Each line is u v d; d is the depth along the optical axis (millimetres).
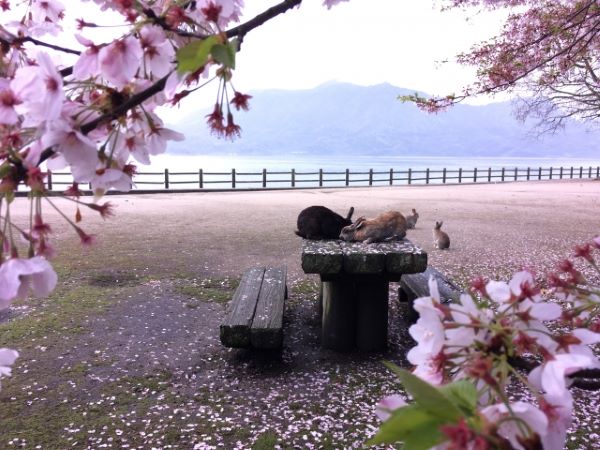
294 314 5996
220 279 7414
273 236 11141
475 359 595
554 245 10531
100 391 3916
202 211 15414
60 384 4020
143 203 17562
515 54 5375
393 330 5434
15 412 3564
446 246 10102
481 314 637
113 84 780
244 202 18250
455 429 436
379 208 16438
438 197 21000
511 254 9586
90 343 4895
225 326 4133
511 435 490
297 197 20359
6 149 708
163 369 4348
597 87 6250
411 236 11539
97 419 3484
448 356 612
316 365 4496
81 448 3125
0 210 760
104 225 12211
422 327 630
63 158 771
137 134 889
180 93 777
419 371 615
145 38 796
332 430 3355
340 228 5449
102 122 760
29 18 1166
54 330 5203
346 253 4562
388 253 4551
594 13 4891
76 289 6707
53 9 1171
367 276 4750
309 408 3672
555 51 5355
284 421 3477
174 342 4988
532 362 620
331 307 4836
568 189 26641
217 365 4457
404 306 6293
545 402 556
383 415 509
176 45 824
